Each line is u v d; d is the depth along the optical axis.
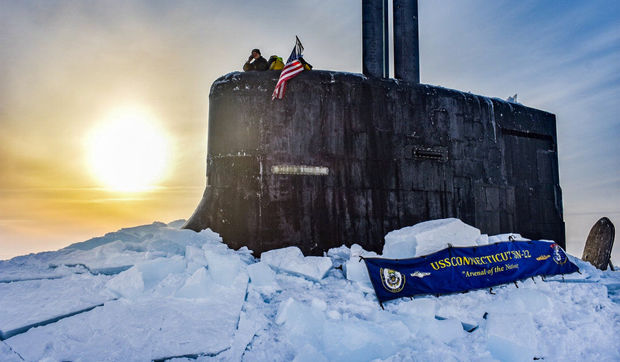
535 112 10.52
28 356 4.35
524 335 5.31
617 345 5.83
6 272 6.39
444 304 6.39
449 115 9.10
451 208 8.80
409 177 8.52
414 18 9.84
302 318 5.39
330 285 6.75
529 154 10.19
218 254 6.39
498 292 6.96
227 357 4.62
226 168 8.12
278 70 8.42
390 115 8.57
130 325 4.99
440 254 6.89
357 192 8.16
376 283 6.38
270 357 4.76
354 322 5.41
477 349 5.23
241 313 5.51
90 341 4.68
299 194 7.92
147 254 6.79
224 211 7.95
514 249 7.57
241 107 8.16
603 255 10.43
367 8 9.58
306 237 7.81
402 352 4.95
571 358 5.39
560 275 7.96
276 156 7.98
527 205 9.91
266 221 7.79
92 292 5.75
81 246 7.75
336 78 8.39
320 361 4.58
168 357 4.50
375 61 9.48
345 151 8.21
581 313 6.46
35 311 5.10
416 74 9.73
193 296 5.66
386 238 7.31
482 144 9.41
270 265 7.05
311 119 8.16
